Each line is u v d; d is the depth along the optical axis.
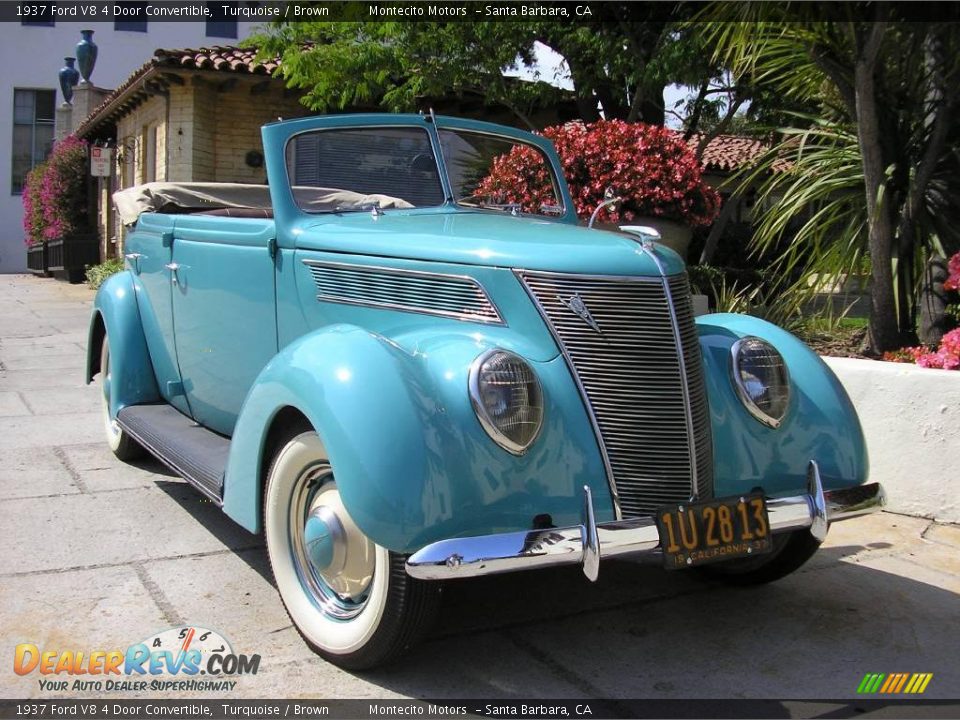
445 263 3.14
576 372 2.92
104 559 3.75
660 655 3.11
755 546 2.91
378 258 3.33
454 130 4.25
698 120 12.73
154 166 15.22
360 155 3.97
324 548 2.91
